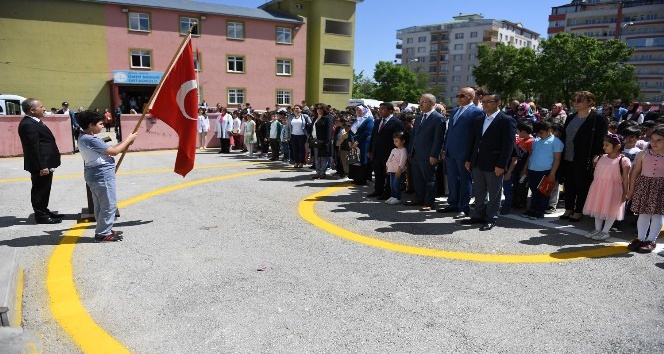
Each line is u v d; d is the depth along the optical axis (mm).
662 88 87875
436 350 2982
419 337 3145
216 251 4938
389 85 78812
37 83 31969
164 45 35812
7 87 31219
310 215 6594
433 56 107688
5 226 5938
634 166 5078
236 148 16609
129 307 3602
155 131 16172
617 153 5281
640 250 4957
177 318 3420
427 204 7137
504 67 62469
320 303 3662
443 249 5023
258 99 41125
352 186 9195
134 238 5414
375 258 4719
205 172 10891
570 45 50406
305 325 3309
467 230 5824
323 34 45531
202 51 37562
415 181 7305
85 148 5051
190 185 9062
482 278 4180
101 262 4590
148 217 6445
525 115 10289
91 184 5137
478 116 6148
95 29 33125
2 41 30578
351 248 5047
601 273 4312
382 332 3211
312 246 5117
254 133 14719
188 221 6219
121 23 33938
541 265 4523
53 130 14289
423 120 7020
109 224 5289
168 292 3871
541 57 52469
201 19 37062
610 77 49406
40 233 5613
